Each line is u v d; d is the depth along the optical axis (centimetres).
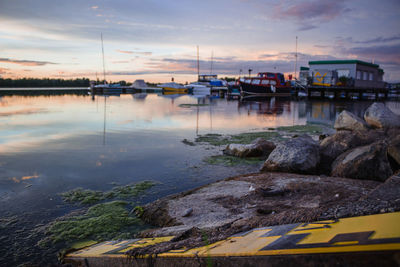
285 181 512
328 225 165
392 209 179
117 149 913
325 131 1305
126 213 462
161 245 238
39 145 965
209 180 622
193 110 2370
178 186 586
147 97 4688
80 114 1942
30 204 495
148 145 977
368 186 463
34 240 380
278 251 134
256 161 774
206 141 1054
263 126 1480
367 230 131
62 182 605
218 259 159
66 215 454
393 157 625
